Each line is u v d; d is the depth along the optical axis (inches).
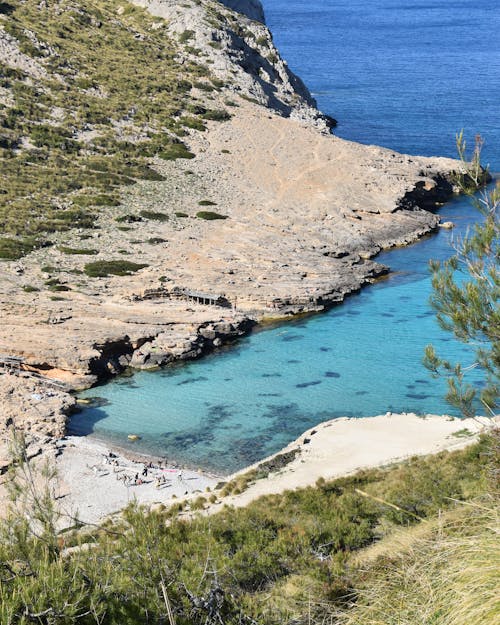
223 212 4227.4
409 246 4168.3
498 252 810.2
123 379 2662.4
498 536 398.3
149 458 2139.5
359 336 2957.7
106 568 542.6
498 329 791.7
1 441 2094.0
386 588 441.4
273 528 1125.1
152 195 4343.0
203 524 1003.3
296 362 2751.0
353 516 1135.0
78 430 2308.1
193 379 2645.2
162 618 520.1
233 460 2123.5
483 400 877.8
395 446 2014.0
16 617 455.8
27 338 2741.1
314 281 3427.7
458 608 372.5
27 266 3376.0
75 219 3929.6
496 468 820.6
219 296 3147.1
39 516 591.5
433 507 1072.2
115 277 3329.2
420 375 2603.3
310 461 1964.8
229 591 654.5
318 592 642.2
